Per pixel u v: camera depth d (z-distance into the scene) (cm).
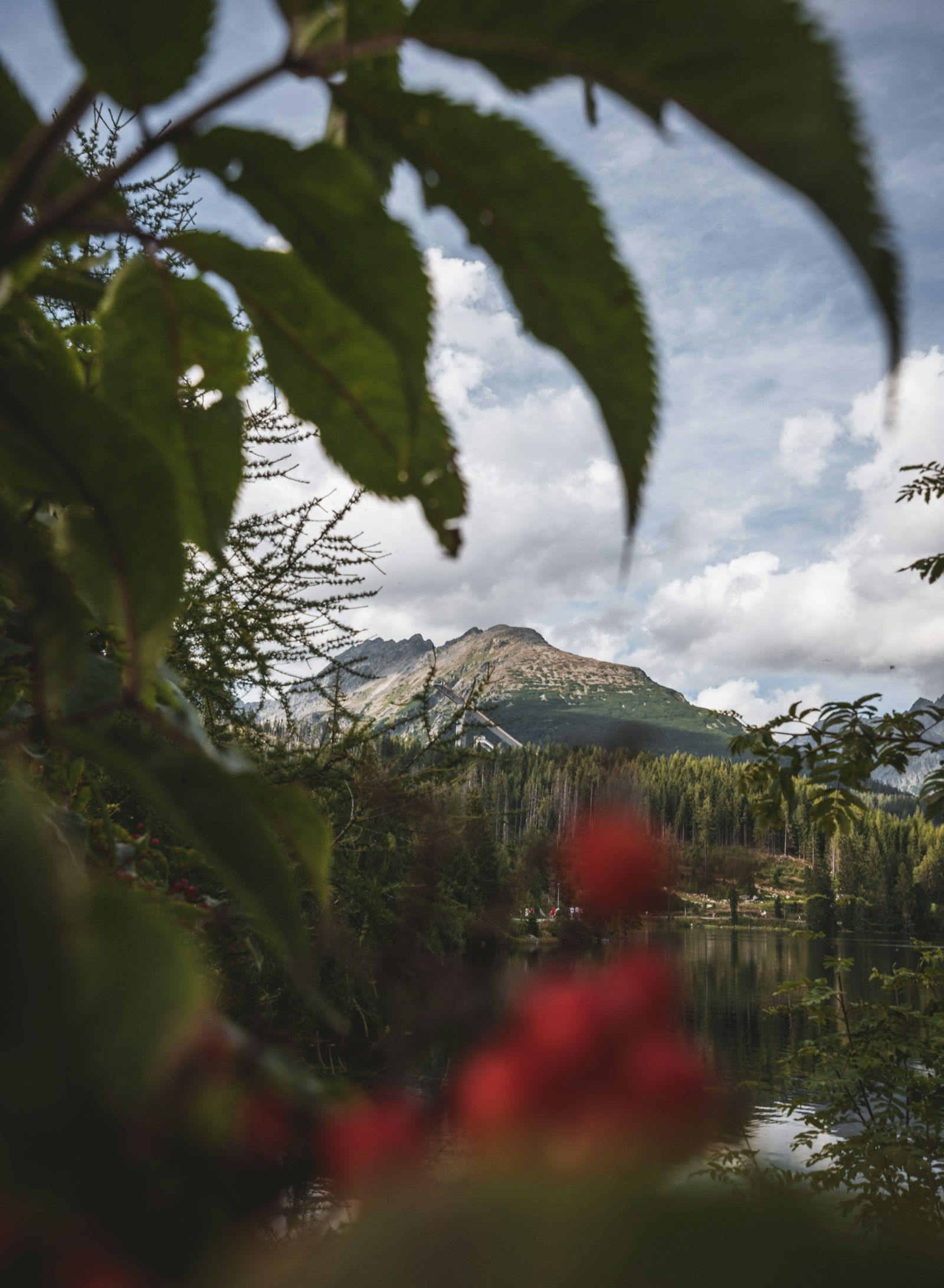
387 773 838
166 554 52
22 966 21
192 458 73
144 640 51
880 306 30
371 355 64
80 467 52
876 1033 518
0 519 46
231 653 652
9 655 84
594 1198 17
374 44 39
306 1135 23
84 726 43
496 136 44
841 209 31
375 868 830
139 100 44
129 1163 21
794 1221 16
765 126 32
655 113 35
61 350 76
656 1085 19
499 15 36
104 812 122
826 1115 402
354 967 618
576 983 21
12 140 51
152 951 23
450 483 69
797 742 571
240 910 118
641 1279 15
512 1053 21
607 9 34
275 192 49
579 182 44
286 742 792
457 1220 18
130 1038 22
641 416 44
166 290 68
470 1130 20
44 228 45
